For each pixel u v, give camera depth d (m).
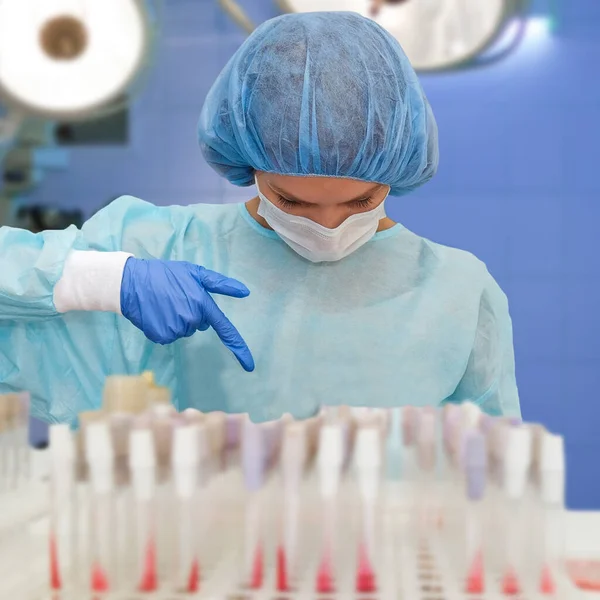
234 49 2.74
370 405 1.12
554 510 0.61
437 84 2.79
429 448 0.65
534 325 2.86
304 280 1.17
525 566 0.61
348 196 1.02
